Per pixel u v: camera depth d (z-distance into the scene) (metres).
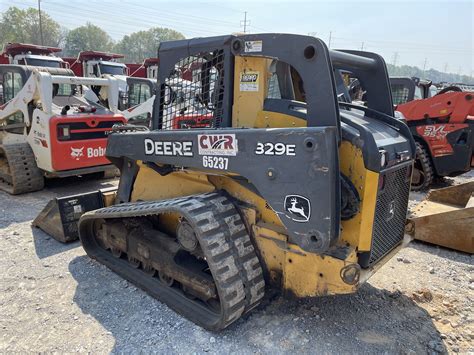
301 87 3.10
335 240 2.30
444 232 4.38
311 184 2.27
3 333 2.80
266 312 3.04
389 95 3.25
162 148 3.08
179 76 3.30
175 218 3.44
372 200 2.51
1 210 5.45
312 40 2.39
